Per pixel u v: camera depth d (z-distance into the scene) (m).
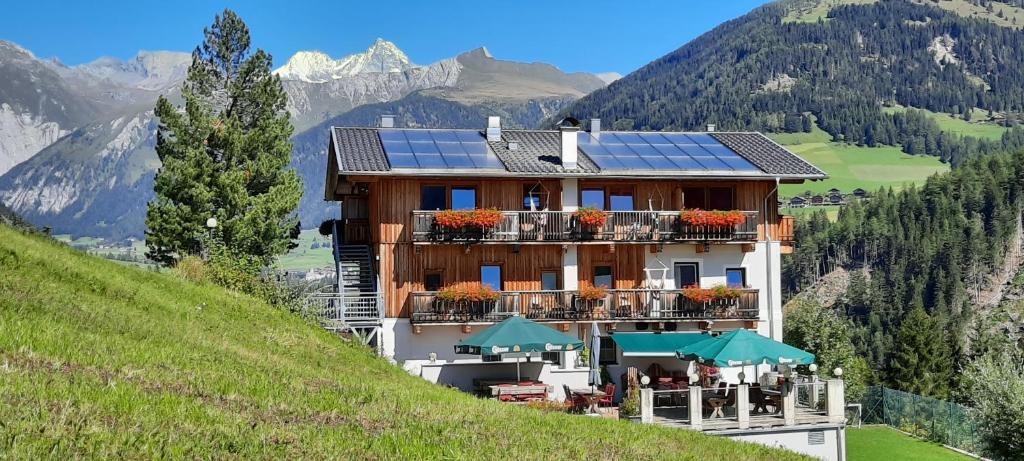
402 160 37.16
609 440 16.06
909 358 92.88
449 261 37.38
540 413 18.27
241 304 24.33
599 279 38.84
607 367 37.72
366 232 41.88
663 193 39.50
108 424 9.82
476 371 36.12
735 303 38.47
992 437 35.38
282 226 42.12
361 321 36.06
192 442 9.92
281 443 10.84
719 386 36.09
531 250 38.09
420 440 12.66
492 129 41.81
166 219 39.59
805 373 49.47
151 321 17.95
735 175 38.66
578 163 38.81
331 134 40.81
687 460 15.54
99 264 22.36
